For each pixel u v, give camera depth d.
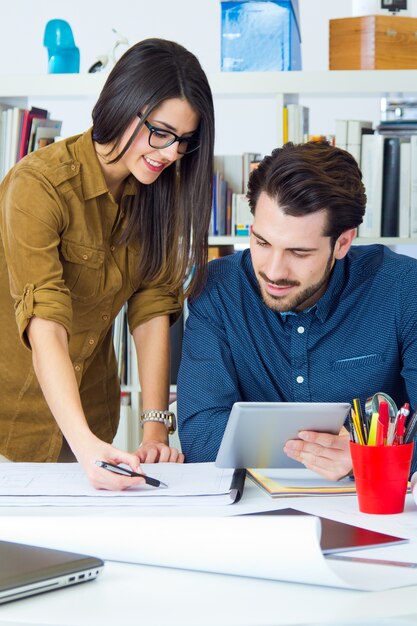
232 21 2.82
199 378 1.65
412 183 2.84
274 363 1.67
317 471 1.35
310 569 0.88
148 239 1.74
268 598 0.86
